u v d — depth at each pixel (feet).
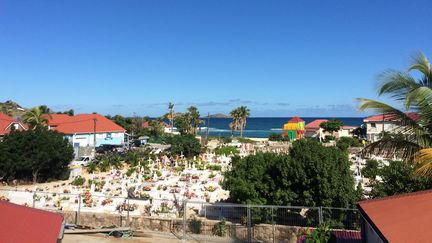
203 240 64.13
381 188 61.00
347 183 62.28
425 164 33.76
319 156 64.59
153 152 194.39
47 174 130.11
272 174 68.90
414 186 56.95
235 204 68.03
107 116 329.52
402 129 40.14
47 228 31.24
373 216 31.68
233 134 363.56
